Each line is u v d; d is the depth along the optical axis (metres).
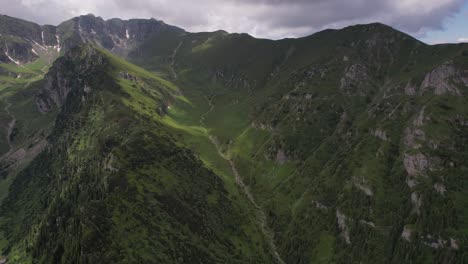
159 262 199.00
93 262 182.00
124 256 191.38
